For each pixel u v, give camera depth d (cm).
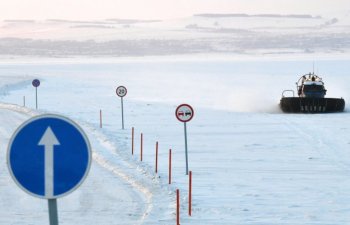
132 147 7331
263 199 4778
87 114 12650
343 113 12925
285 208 4459
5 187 5397
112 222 4106
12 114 12306
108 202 4766
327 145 8056
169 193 4972
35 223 4078
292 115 12519
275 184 5428
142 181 5528
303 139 8675
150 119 11656
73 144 1894
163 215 4234
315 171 6128
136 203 4725
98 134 9106
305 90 13450
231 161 6788
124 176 5884
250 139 8725
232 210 4384
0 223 4072
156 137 8988
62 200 4856
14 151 1875
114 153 7331
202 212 4325
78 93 19950
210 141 8525
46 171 1884
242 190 5144
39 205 4675
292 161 6775
